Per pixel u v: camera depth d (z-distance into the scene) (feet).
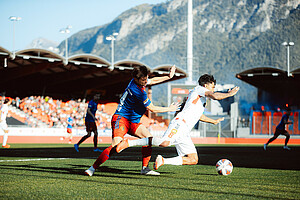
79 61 146.30
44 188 20.49
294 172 31.42
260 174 29.43
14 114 150.61
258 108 193.47
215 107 181.06
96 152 59.77
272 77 179.63
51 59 136.36
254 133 163.32
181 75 169.78
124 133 25.96
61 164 35.76
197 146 106.93
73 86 189.67
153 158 47.24
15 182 22.67
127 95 25.58
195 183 23.27
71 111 176.35
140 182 23.25
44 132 137.28
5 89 173.17
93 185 21.70
